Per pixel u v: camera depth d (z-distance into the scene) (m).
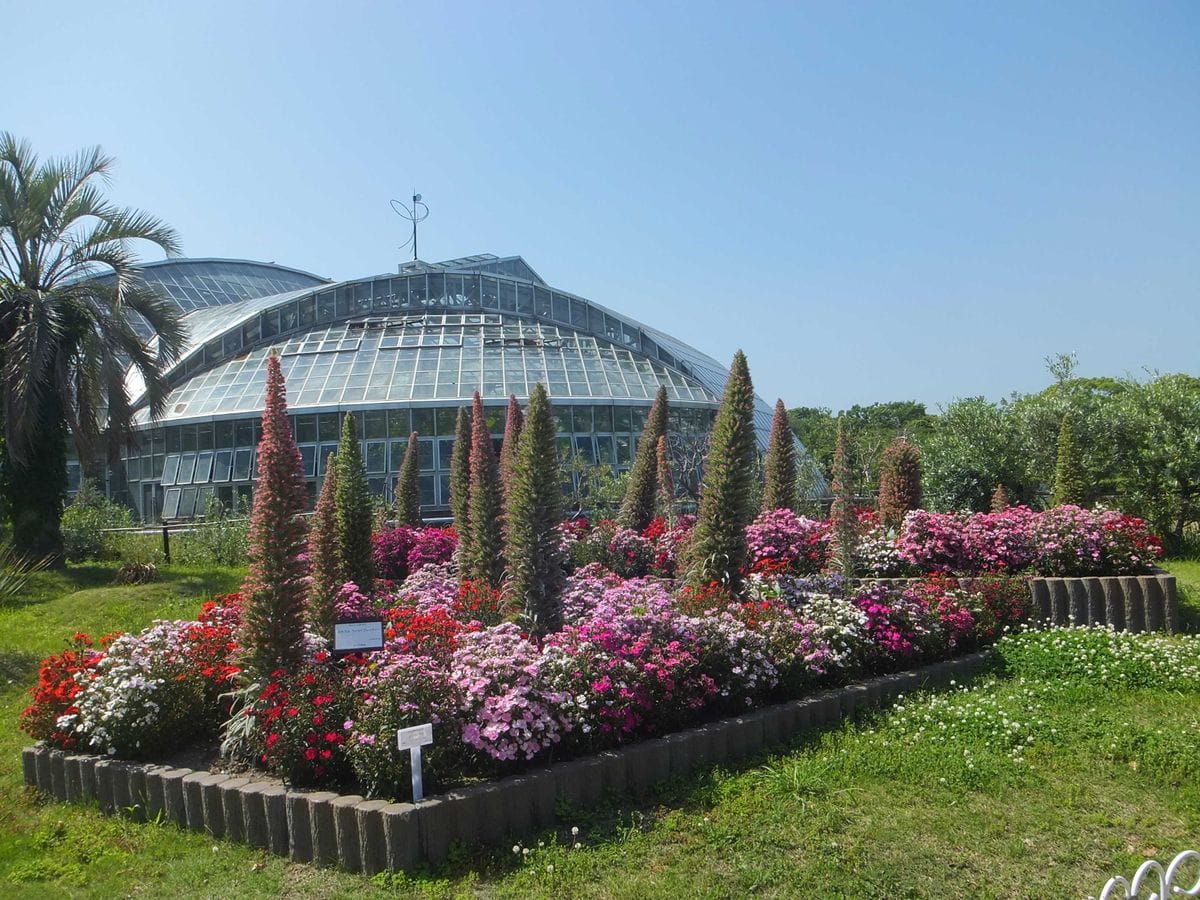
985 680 9.66
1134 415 21.53
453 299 41.56
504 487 13.10
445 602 10.84
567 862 5.62
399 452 32.41
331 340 38.16
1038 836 5.86
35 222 18.72
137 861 6.17
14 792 7.68
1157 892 4.83
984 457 23.20
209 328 40.25
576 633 7.69
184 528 24.31
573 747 6.93
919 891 5.17
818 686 8.98
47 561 18.14
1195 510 21.00
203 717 7.98
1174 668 9.49
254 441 33.38
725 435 10.70
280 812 6.23
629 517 17.20
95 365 19.45
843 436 12.15
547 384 34.88
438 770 6.43
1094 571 13.75
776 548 13.74
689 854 5.71
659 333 44.59
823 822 6.04
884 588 10.85
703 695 7.79
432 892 5.41
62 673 8.07
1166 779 6.75
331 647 8.84
